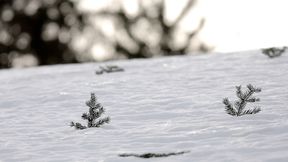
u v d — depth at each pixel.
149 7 126.50
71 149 27.08
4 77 61.56
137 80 47.00
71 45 130.75
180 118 31.38
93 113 31.64
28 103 41.25
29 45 130.62
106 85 45.66
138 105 36.34
